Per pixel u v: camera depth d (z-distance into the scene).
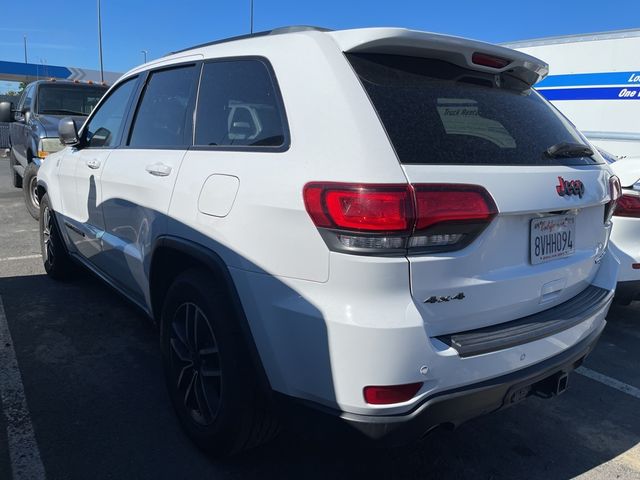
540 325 2.23
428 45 2.19
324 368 1.96
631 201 4.04
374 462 2.68
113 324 4.12
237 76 2.58
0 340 3.80
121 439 2.74
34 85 8.88
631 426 3.12
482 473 2.64
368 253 1.85
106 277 3.88
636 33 9.62
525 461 2.76
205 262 2.40
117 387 3.23
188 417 2.70
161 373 3.41
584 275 2.64
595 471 2.71
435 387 1.95
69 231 4.43
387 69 2.17
